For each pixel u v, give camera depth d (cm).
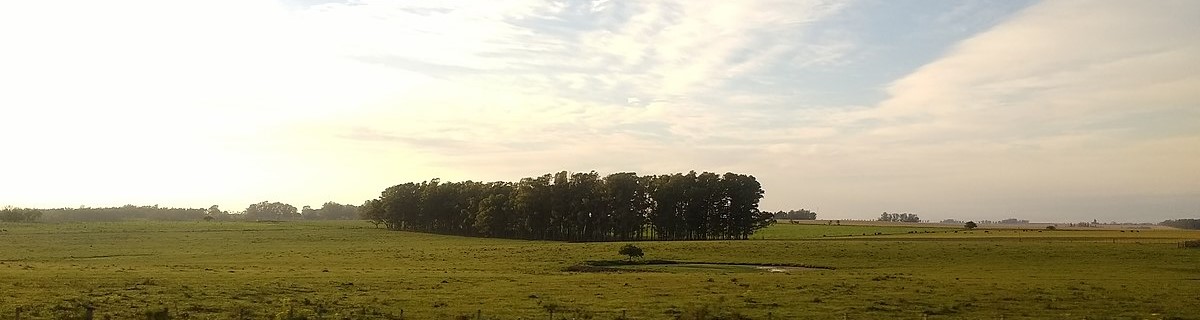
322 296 4906
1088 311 4503
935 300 4919
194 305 4347
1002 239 12925
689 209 17462
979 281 6147
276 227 19300
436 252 10606
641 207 17962
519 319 4041
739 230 17325
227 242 13600
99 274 6228
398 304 4569
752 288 5597
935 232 18325
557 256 9606
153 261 8981
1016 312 4466
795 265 8481
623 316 4103
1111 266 8000
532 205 17850
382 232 18600
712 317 4175
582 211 17612
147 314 3838
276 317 3891
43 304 4241
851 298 4994
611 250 10412
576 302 4756
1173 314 4403
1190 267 7844
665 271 7725
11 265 7650
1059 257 9031
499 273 7112
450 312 4269
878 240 12575
